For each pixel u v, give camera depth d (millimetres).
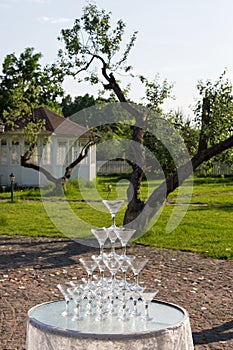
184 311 4512
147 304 4422
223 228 15039
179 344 4125
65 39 14453
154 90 14148
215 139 13516
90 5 14281
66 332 3953
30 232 14367
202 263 10477
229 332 6418
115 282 4734
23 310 7344
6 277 9336
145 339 3928
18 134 30188
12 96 22688
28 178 30406
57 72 14781
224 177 36531
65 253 11516
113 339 3871
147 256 11148
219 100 13430
